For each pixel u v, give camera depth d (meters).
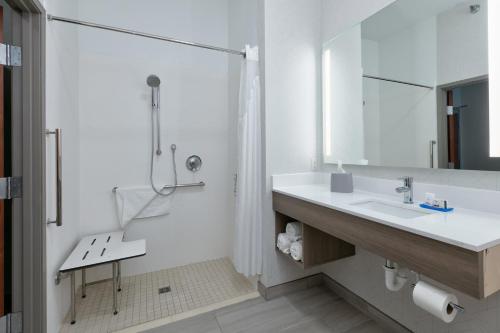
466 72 1.16
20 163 1.21
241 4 2.23
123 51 2.17
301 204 1.52
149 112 2.27
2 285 1.21
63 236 1.61
